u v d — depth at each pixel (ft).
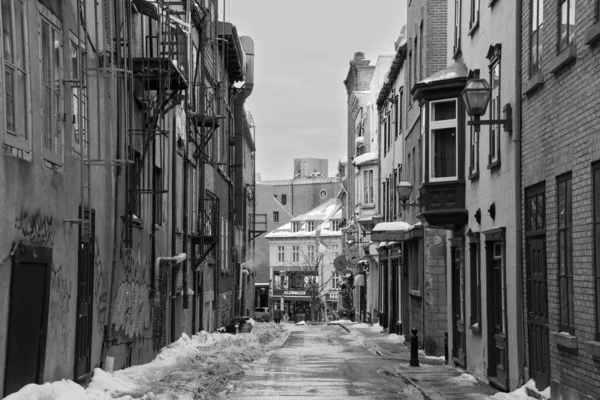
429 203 72.13
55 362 44.14
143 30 65.36
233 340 100.78
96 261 52.49
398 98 126.21
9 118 37.19
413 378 64.85
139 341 65.00
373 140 187.11
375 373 69.92
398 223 107.14
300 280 351.87
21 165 38.19
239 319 124.47
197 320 98.32
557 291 45.34
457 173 71.20
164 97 61.46
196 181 95.61
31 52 39.86
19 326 38.40
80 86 45.93
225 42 125.29
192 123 92.99
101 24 54.19
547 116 47.11
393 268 131.64
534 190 50.21
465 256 71.00
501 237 56.90
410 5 111.04
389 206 139.64
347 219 239.71
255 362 79.25
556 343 44.75
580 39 41.19
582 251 41.04
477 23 66.64
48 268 42.09
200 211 93.40
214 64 109.50
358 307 215.10
